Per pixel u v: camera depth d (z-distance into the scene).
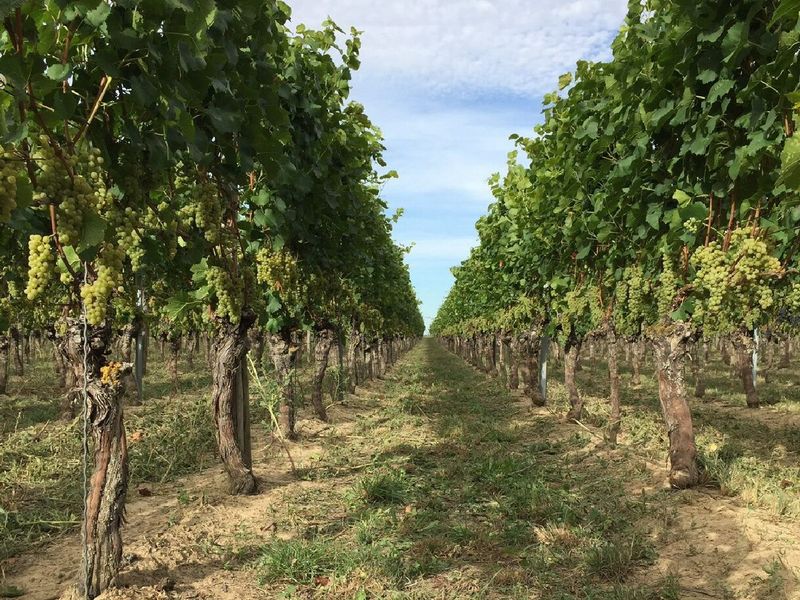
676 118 4.90
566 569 4.38
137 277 5.77
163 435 8.84
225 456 6.30
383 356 26.06
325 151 7.23
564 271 10.06
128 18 2.66
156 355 27.70
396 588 4.04
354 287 14.09
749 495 5.47
